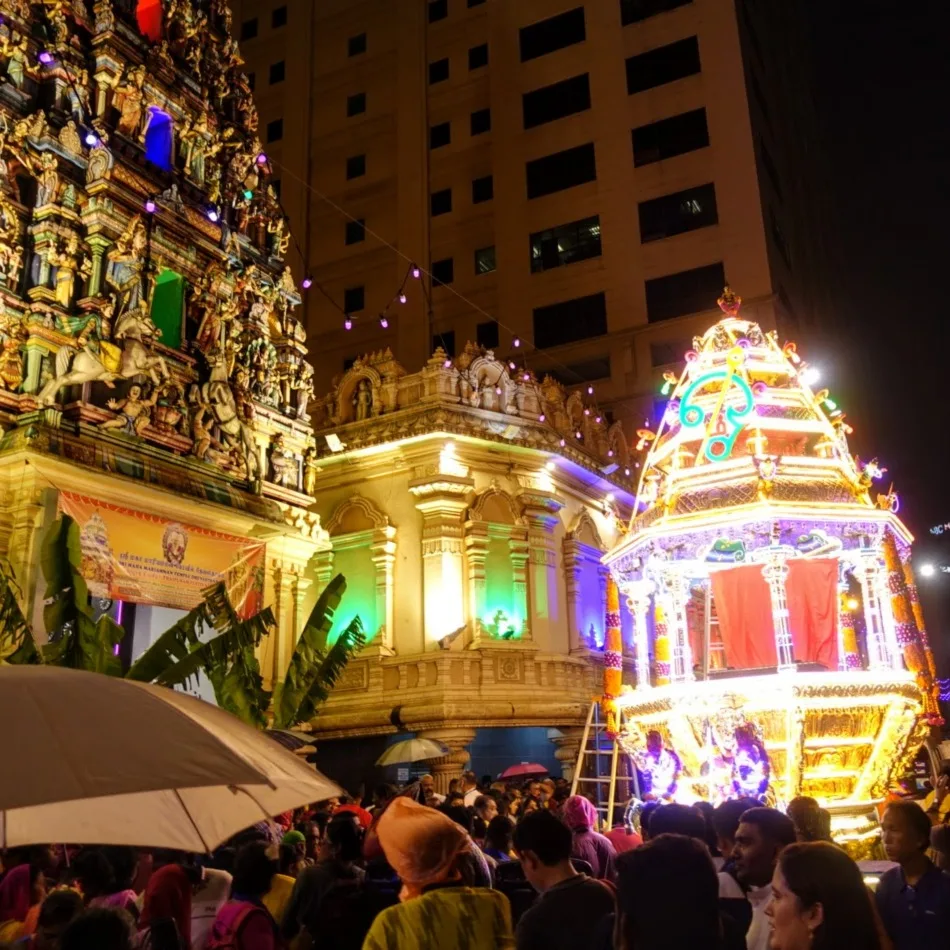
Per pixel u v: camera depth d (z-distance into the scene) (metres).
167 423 19.45
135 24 21.69
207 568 19.48
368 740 25.61
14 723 3.56
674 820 6.04
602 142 40.38
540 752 26.39
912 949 5.32
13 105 19.06
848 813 12.77
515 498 26.39
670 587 16.30
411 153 44.22
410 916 4.27
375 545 25.66
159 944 4.99
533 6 43.72
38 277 18.38
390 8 46.84
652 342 37.06
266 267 24.84
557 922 4.55
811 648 15.37
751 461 14.15
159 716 3.89
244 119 25.64
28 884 7.32
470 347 27.20
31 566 16.19
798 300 41.78
